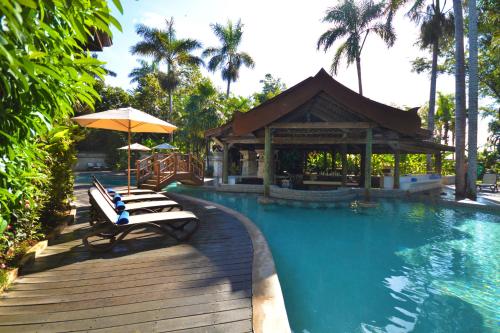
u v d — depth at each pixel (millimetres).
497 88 21172
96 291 3045
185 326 2422
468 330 3049
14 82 1470
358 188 12781
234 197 12039
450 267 4898
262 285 3203
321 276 4523
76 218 6668
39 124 1939
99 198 4902
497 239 6520
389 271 4719
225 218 6961
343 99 9484
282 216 8703
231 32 28641
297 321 3229
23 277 3377
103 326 2418
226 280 3340
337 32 20219
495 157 25359
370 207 9594
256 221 8156
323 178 16125
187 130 22391
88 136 29906
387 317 3309
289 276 4520
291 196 11078
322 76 9680
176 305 2764
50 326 2412
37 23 1642
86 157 29703
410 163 21547
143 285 3199
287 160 19781
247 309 2701
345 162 13711
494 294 3887
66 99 1963
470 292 3938
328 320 3246
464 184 12320
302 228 7504
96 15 1768
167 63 26562
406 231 7242
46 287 3129
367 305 3588
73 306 2732
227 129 13953
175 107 32031
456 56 12711
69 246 4570
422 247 6008
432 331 3045
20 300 2838
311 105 10617
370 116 9320
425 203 10883
